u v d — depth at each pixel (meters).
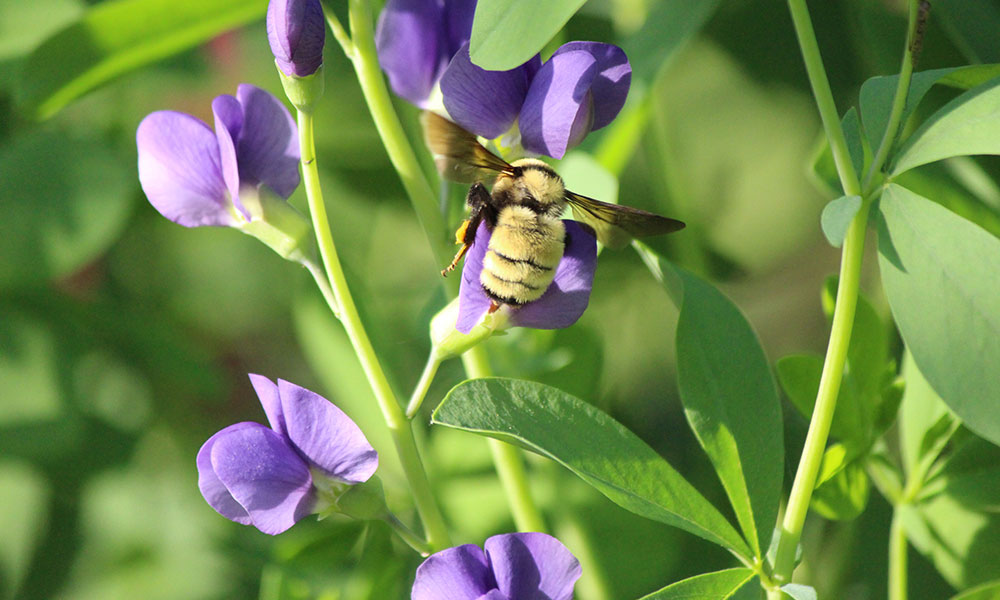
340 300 0.52
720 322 0.52
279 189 0.52
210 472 0.51
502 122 0.51
